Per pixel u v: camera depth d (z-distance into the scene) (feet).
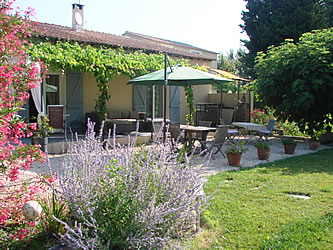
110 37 43.09
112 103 39.45
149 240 8.09
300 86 30.42
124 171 9.39
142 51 39.06
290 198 14.47
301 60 31.12
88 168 9.30
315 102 31.68
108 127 29.22
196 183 10.11
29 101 31.04
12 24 12.16
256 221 11.81
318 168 20.97
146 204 8.68
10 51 11.96
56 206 9.73
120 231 8.49
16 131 10.32
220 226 11.34
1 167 10.11
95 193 9.00
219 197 14.51
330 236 10.47
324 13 63.05
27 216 9.64
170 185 9.29
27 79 12.11
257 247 9.81
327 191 15.58
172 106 43.68
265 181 17.53
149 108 43.62
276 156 26.48
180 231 9.86
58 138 25.94
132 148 10.93
